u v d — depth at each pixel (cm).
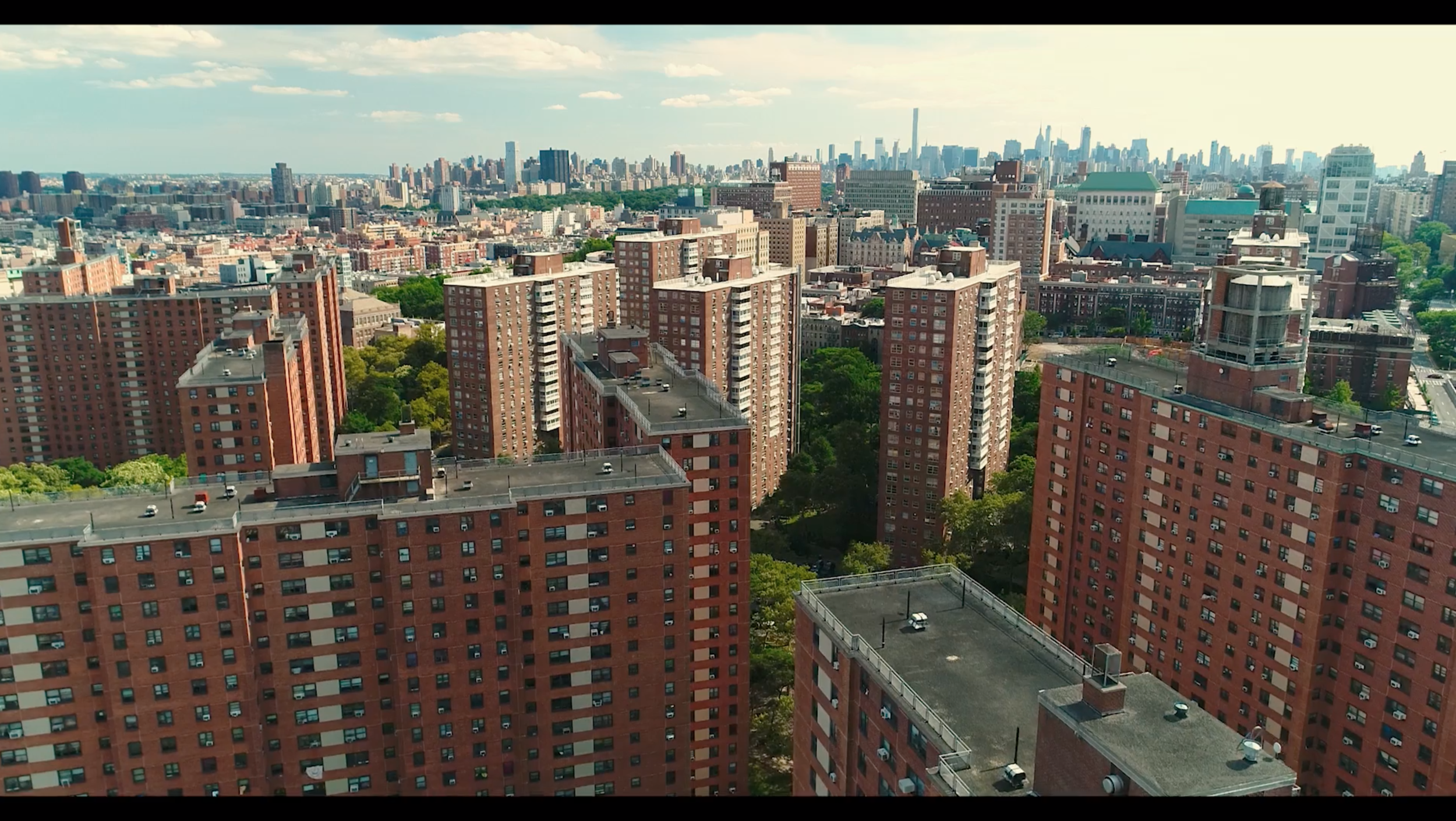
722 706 14925
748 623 14962
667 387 16525
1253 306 13375
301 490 11906
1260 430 12788
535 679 12312
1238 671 13462
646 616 12556
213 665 11081
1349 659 12094
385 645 11688
